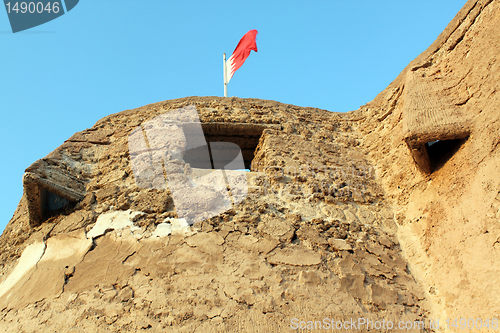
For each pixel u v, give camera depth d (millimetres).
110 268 5301
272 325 4668
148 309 4742
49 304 4945
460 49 6801
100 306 4820
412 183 6699
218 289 5008
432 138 5957
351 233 6191
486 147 5500
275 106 8602
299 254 5613
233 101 8531
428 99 6461
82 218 6141
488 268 4766
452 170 5965
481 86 6027
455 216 5539
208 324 4609
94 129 7785
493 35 6164
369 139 8203
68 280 5223
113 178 6773
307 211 6441
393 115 7867
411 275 5629
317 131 8289
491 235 4918
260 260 5434
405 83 7477
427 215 6035
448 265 5312
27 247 6051
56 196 6629
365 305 5094
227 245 5598
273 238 5789
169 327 4566
